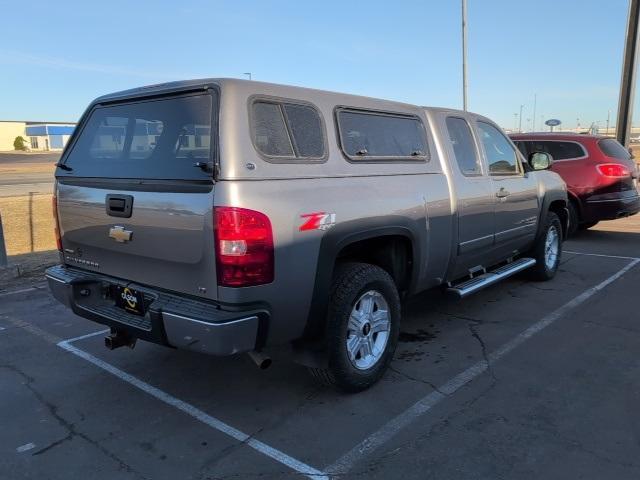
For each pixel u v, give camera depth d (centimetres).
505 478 283
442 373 414
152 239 333
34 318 569
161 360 453
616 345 462
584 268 749
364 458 305
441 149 467
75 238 398
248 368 432
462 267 502
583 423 336
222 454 313
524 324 520
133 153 356
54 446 325
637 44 1413
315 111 357
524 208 594
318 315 344
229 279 298
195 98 325
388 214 386
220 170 298
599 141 945
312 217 328
